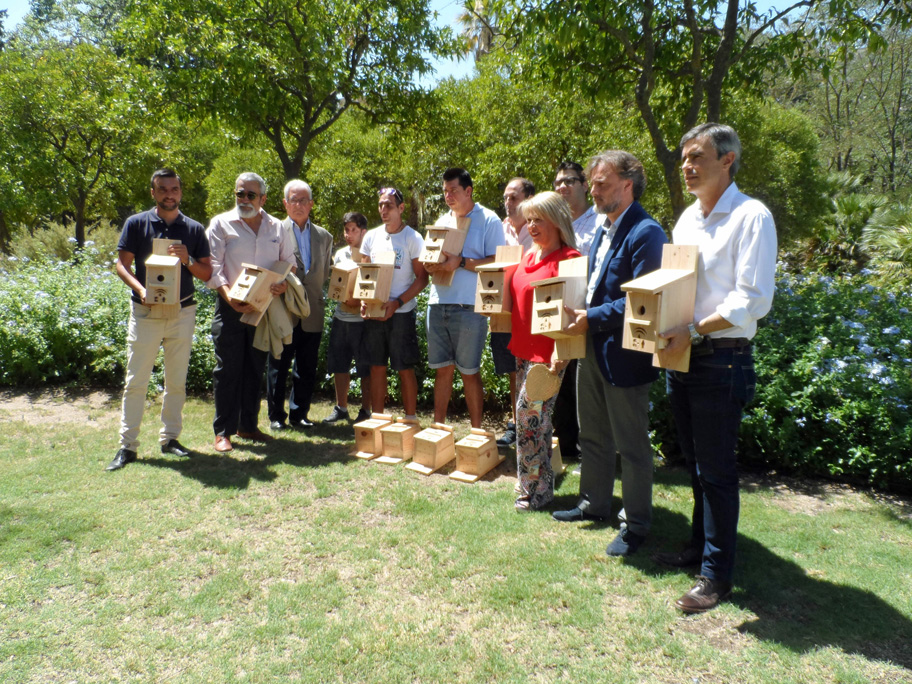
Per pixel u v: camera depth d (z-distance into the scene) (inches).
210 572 124.3
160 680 95.0
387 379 249.4
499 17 289.6
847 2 263.4
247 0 375.6
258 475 172.2
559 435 188.4
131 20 385.1
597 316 126.0
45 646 102.1
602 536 138.2
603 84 290.4
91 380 269.7
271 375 215.5
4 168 714.8
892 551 130.9
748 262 104.2
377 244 207.8
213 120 395.2
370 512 150.6
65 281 307.4
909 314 222.1
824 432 173.3
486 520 145.9
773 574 121.9
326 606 112.8
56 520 143.6
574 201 175.2
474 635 105.1
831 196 762.2
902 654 99.3
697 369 110.5
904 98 1056.2
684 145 111.0
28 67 724.0
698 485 124.0
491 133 545.3
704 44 300.7
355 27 406.0
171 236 181.5
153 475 171.3
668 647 101.3
